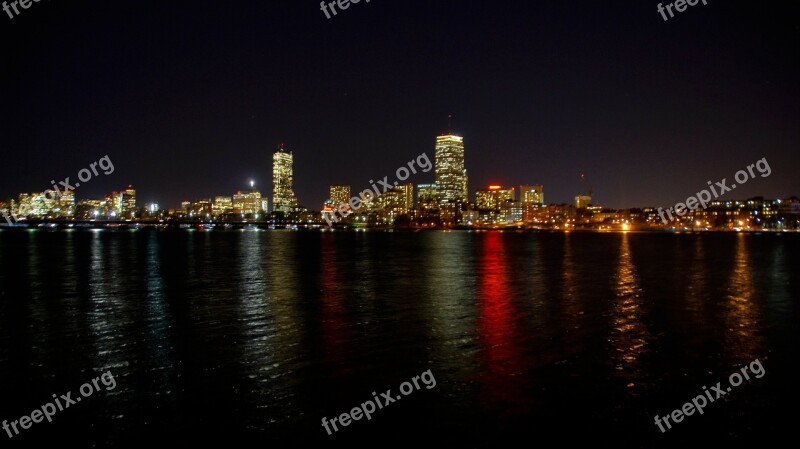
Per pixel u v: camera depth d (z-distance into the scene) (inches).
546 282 2107.5
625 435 623.8
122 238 7573.8
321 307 1451.8
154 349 980.6
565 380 800.9
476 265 3004.4
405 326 1189.1
